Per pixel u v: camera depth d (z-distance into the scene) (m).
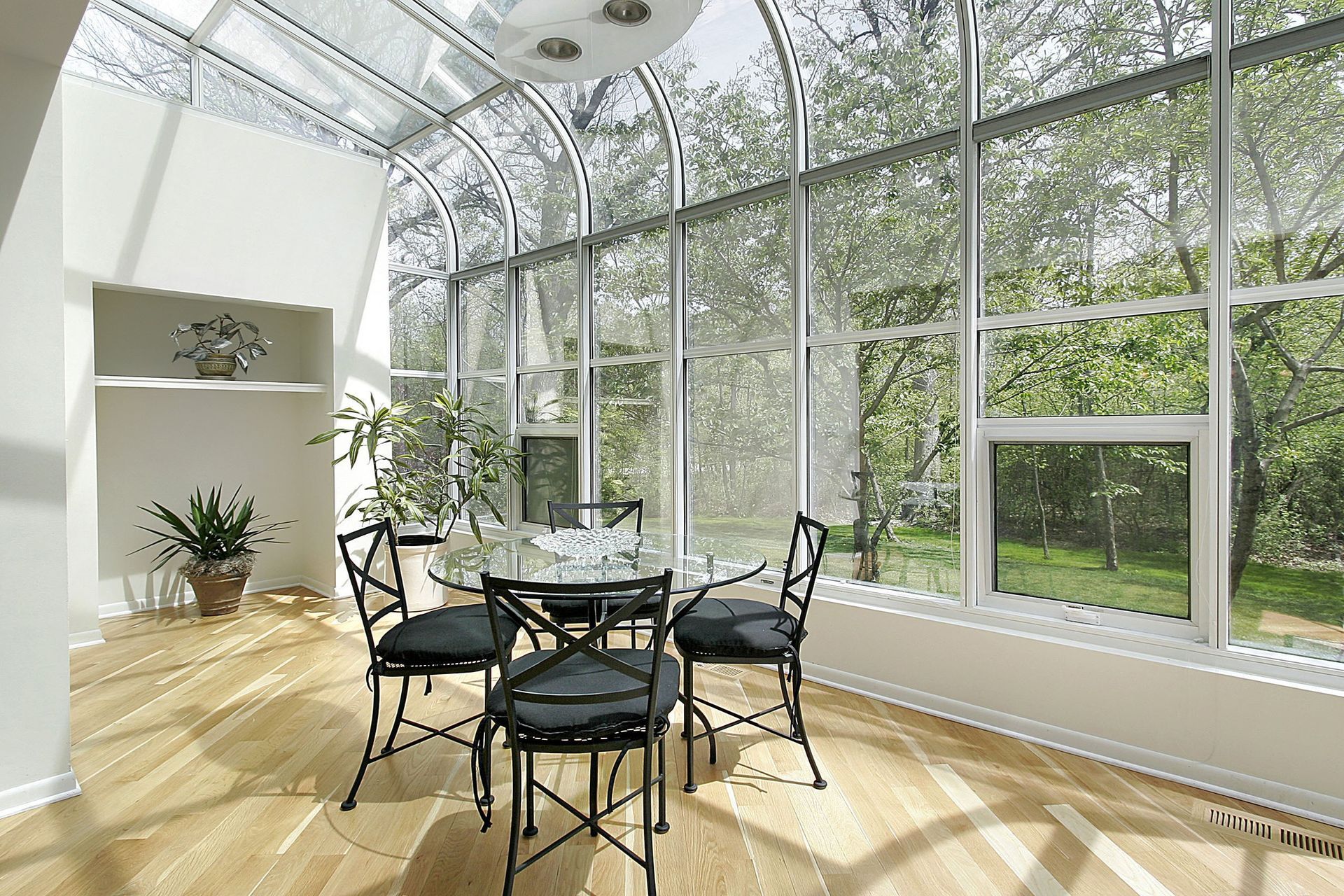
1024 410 2.84
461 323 5.88
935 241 3.07
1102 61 2.64
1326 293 2.20
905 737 2.78
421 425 5.74
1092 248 2.66
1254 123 2.31
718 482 3.97
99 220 4.01
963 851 2.03
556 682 2.04
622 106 4.33
